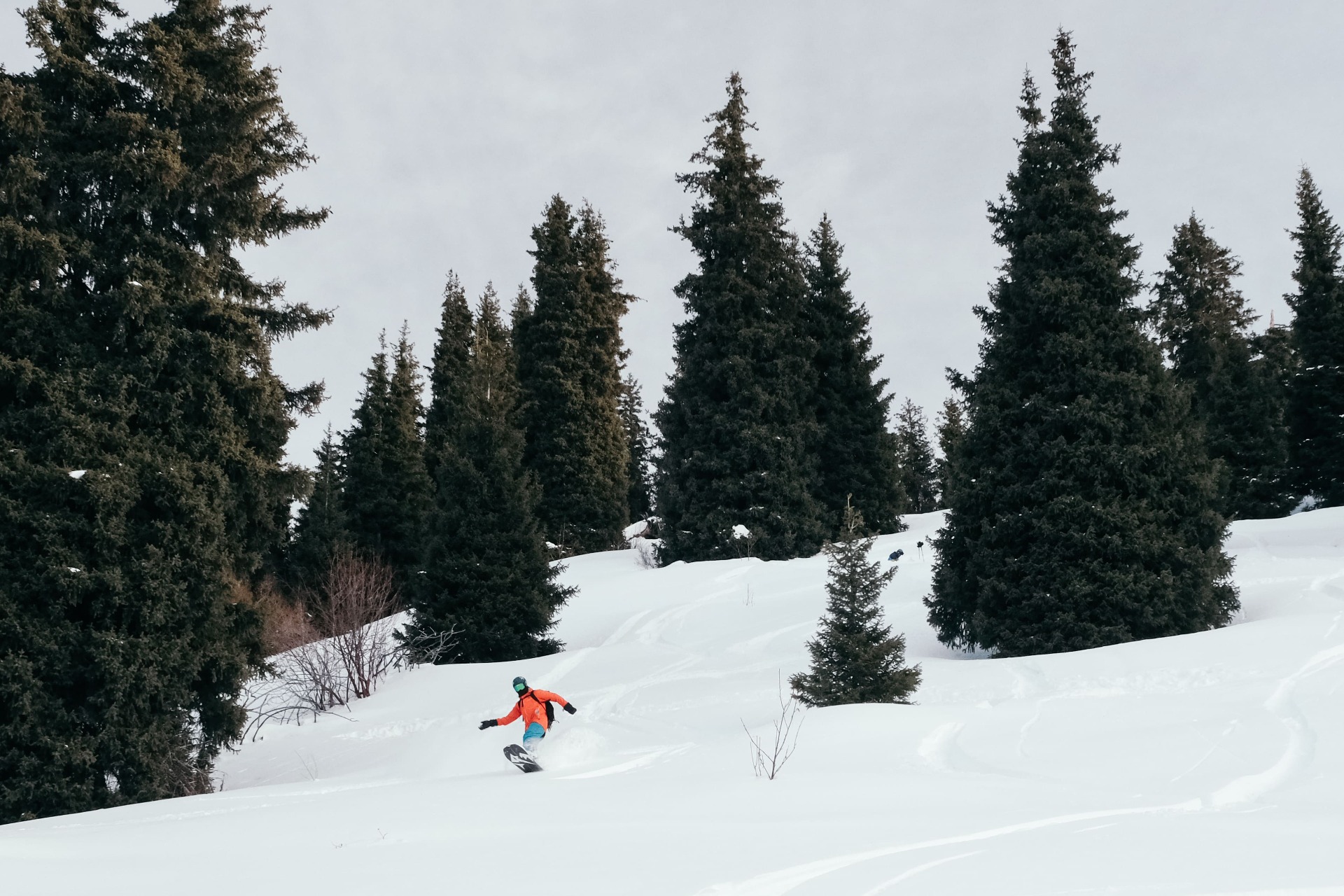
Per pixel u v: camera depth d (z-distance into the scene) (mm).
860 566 14516
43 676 14273
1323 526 29547
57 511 14641
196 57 17250
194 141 17172
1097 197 22062
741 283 40969
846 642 14023
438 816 7406
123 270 15930
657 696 17906
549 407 49812
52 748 13945
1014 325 21875
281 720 20984
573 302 50938
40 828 9555
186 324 16609
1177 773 8188
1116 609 19094
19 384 14719
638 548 43062
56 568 14188
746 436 38969
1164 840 5688
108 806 14344
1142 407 20969
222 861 5988
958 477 21734
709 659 21609
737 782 8648
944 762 9680
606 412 50625
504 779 9984
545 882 4957
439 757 12562
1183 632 19094
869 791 7938
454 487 27078
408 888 4934
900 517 45625
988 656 20641
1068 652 18891
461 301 59500
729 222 42219
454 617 25438
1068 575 19375
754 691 17250
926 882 4855
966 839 5941
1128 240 22109
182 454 15977
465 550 26094
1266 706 10766
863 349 46219
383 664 23859
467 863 5512
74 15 16281
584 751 11203
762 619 25203
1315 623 16016
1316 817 6293
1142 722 10648
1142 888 4598
